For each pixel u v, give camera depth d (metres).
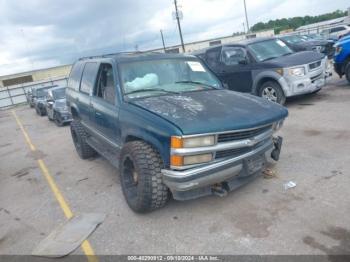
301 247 2.93
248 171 3.69
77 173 5.91
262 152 3.85
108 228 3.73
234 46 9.16
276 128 4.05
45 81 33.66
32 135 11.32
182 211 3.85
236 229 3.34
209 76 5.08
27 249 3.57
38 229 3.99
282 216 3.45
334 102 8.07
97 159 6.63
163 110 3.70
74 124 6.55
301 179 4.23
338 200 3.60
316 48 16.98
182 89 4.56
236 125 3.44
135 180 3.86
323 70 8.46
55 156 7.55
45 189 5.38
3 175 6.66
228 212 3.69
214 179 3.47
